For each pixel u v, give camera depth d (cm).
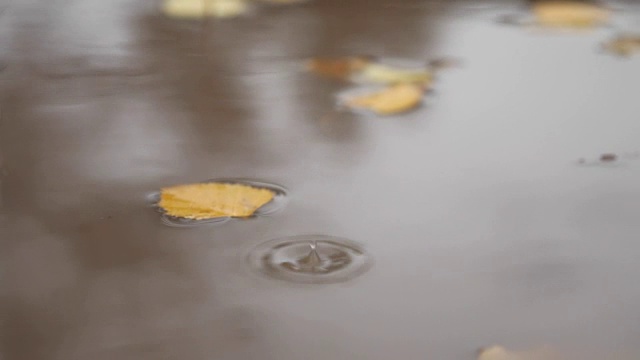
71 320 95
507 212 102
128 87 116
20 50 123
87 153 107
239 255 98
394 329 94
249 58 122
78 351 91
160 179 104
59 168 105
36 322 94
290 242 99
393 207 102
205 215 101
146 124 110
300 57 122
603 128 111
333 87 116
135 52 123
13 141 108
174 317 95
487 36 127
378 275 97
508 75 118
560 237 100
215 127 110
